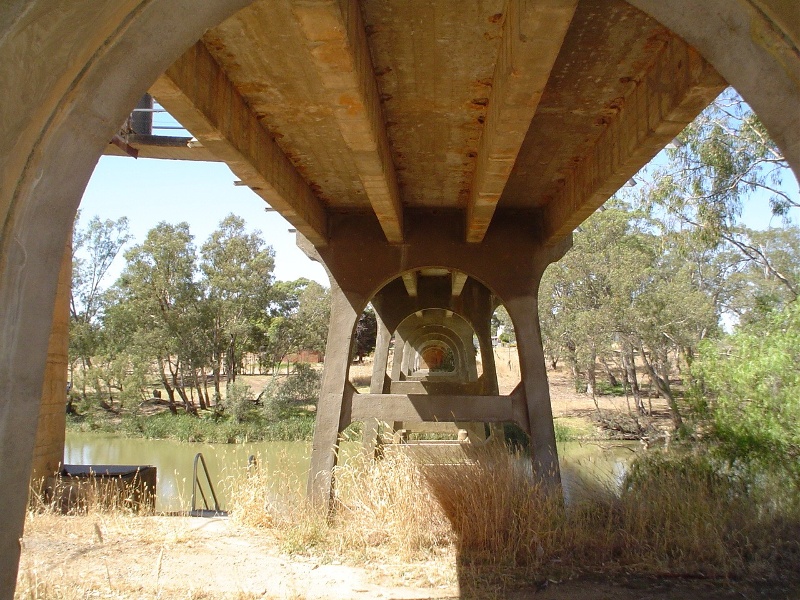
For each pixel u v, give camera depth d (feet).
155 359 129.08
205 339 120.98
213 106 14.82
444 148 20.86
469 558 21.04
